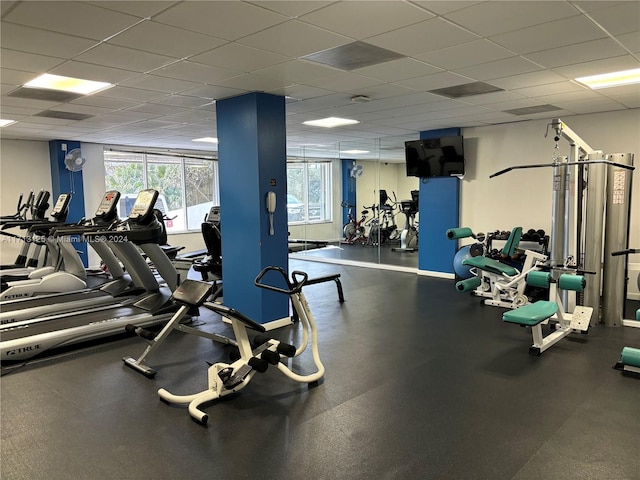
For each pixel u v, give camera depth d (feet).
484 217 23.65
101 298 18.25
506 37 9.94
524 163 21.97
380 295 21.31
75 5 7.91
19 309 18.17
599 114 19.51
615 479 7.38
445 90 15.11
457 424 9.18
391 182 31.32
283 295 16.28
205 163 34.73
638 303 19.02
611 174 15.28
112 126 21.81
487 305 19.11
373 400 10.30
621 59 11.67
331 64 11.85
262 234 15.44
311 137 28.04
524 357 12.93
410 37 9.85
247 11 8.29
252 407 10.03
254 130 15.14
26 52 10.53
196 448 8.41
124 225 15.90
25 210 23.43
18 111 17.75
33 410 10.03
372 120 21.34
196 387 11.21
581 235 16.15
